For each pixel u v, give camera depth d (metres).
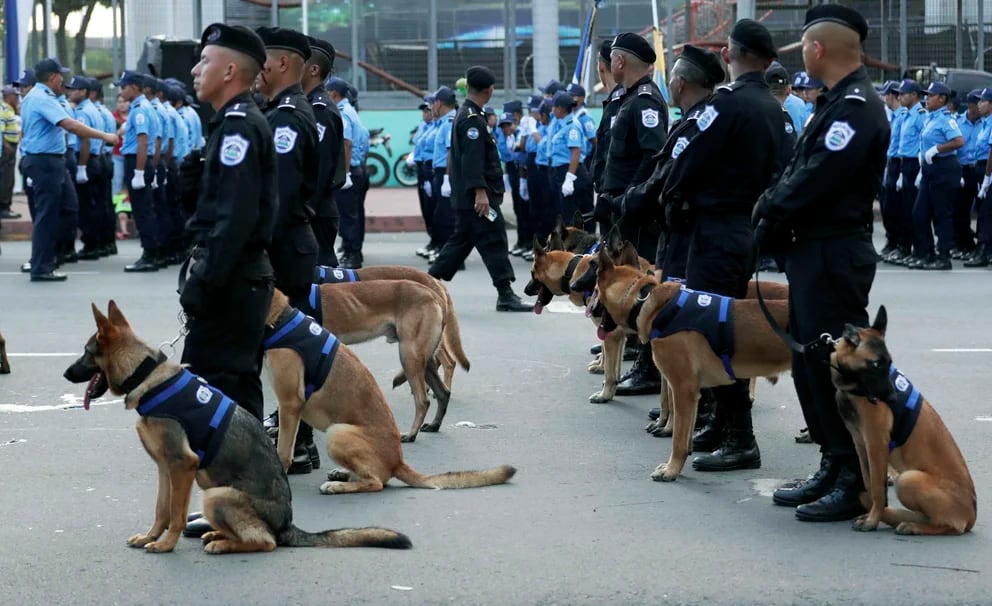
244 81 5.81
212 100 5.83
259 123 5.72
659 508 6.14
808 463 7.07
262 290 5.88
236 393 5.88
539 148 17.33
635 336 9.07
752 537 5.64
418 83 27.11
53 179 14.40
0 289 13.88
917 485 5.52
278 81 7.02
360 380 6.40
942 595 4.89
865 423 5.52
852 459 5.88
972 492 5.61
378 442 6.40
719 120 7.07
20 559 5.31
